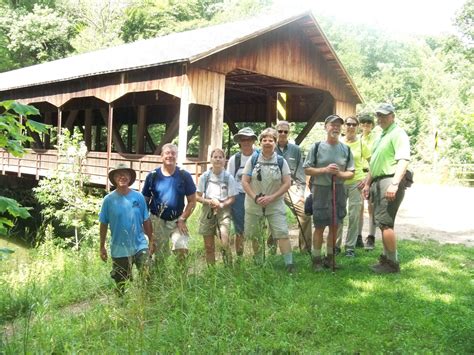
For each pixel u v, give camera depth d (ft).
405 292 15.88
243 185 17.70
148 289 15.60
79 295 18.42
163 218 17.28
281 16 49.21
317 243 18.29
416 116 120.88
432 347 12.17
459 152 85.92
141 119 55.11
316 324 13.42
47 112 70.64
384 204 17.42
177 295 15.03
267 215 17.95
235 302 14.69
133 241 16.35
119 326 14.01
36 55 126.93
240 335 13.10
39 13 125.90
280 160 17.51
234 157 19.81
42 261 25.80
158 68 40.98
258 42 45.55
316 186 18.15
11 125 12.42
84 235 37.63
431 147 92.48
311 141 114.11
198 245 23.52
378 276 17.60
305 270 18.26
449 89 125.08
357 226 20.99
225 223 18.35
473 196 51.31
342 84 57.41
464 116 89.66
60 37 124.67
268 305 14.93
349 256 20.79
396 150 16.78
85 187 46.68
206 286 16.03
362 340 12.64
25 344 12.60
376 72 139.64
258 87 59.31
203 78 40.16
